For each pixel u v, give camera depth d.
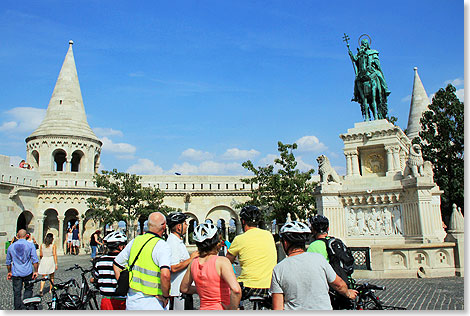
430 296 9.98
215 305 4.59
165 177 40.34
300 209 29.58
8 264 9.93
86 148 41.69
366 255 13.24
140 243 5.30
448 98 31.58
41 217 34.34
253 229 5.89
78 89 44.03
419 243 14.46
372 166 17.55
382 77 18.41
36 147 40.47
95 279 7.96
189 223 40.72
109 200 36.47
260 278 5.58
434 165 31.19
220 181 41.47
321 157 17.27
